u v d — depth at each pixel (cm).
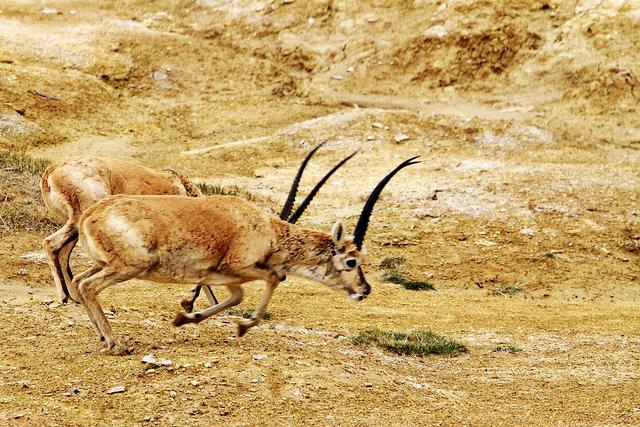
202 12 6475
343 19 6206
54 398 1247
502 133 4762
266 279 1510
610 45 5481
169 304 2102
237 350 1521
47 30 5884
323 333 1930
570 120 5031
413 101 5456
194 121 5109
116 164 1958
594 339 2170
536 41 5675
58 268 1817
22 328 1589
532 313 2522
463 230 3391
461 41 5712
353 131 4766
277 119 5188
